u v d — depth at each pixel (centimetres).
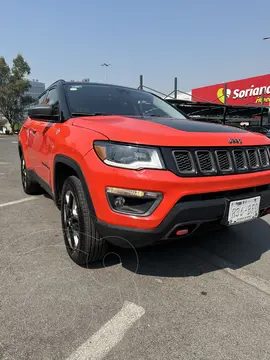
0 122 5522
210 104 1206
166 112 364
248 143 252
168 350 173
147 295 225
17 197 502
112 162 211
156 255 291
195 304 216
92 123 254
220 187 222
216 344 178
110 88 378
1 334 181
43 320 194
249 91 2494
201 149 221
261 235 351
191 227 222
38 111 302
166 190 203
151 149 206
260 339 183
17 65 4928
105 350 171
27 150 459
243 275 259
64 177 303
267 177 255
